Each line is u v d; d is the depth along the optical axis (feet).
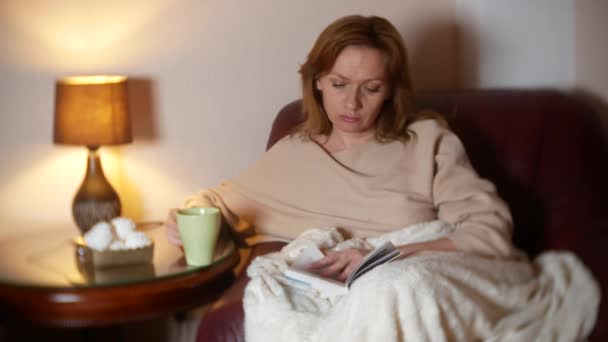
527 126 6.12
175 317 7.04
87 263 5.56
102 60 6.63
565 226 5.84
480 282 4.75
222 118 6.97
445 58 7.53
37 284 5.07
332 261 5.16
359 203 5.92
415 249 5.15
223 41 6.86
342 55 5.68
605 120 6.78
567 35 6.93
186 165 6.95
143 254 5.51
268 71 7.01
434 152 5.87
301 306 4.75
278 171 6.22
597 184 5.92
